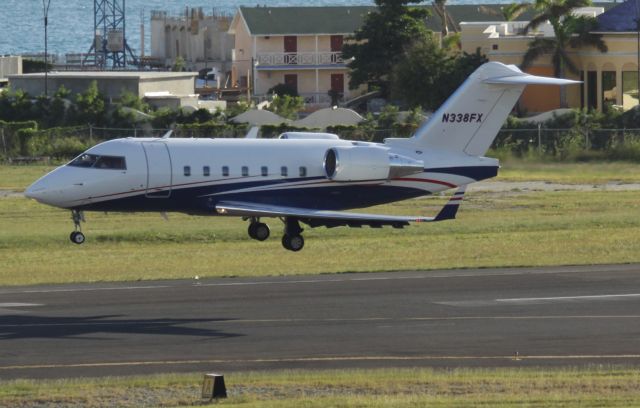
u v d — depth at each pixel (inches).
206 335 4077.3
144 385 3292.3
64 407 3085.6
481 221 7554.1
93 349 3848.4
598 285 5118.1
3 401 3132.4
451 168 6063.0
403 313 4485.7
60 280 5324.8
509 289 5029.5
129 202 5659.5
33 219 7770.7
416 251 6235.2
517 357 3752.5
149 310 4544.8
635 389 3245.6
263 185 5797.2
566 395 3142.2
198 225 7480.3
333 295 4886.8
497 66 6072.8
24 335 4057.6
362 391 3235.7
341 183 5895.7
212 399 3139.8
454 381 3336.6
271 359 3722.9
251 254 6190.9
